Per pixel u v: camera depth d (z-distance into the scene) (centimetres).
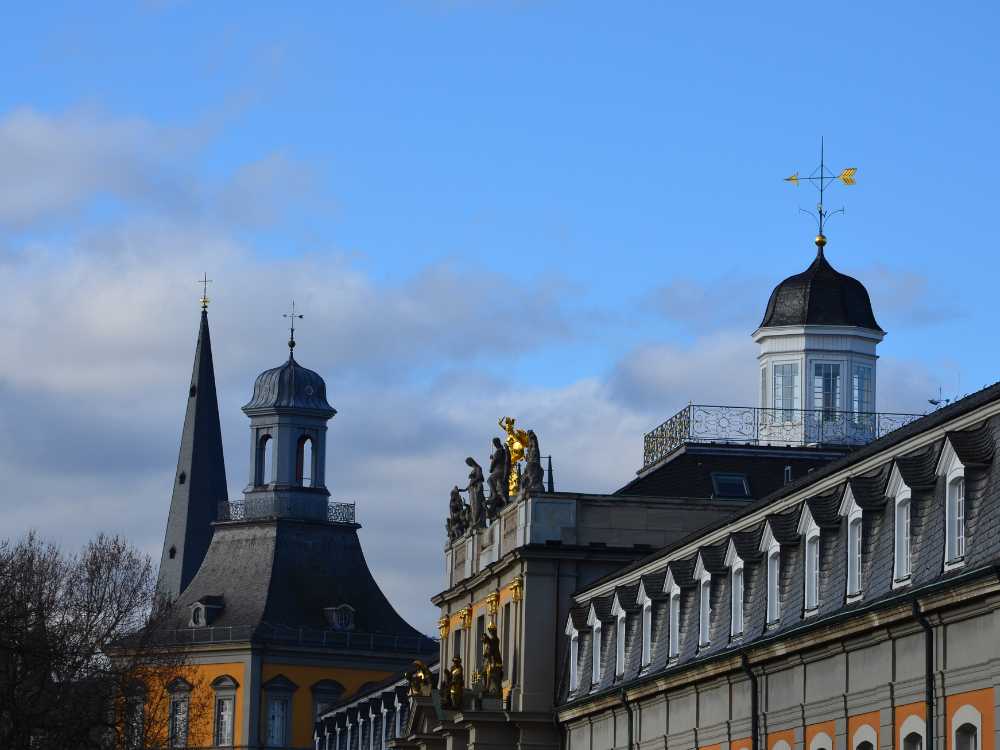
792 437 18225
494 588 17212
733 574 11775
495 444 18038
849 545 10025
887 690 9356
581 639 15300
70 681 19212
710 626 12131
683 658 12488
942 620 8806
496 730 16188
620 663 13938
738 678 11350
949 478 8956
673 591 12925
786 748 10638
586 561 16175
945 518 8944
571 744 15275
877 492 9844
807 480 11000
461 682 16488
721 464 17438
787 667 10669
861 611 9425
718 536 12338
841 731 9888
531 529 16200
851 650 9825
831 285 18800
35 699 18550
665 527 16312
